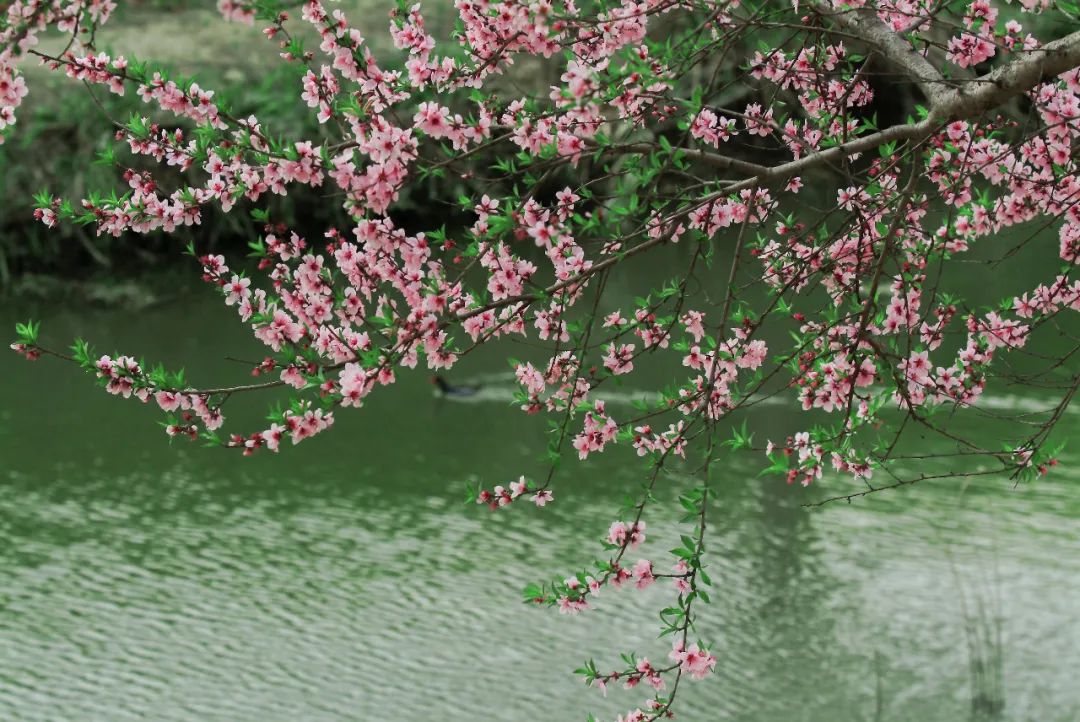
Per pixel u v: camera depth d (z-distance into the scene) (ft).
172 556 62.03
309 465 69.97
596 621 57.47
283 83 94.79
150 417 76.28
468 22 21.88
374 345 21.72
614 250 21.35
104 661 54.19
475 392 76.79
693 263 21.26
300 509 65.92
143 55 99.30
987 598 56.34
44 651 54.95
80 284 93.09
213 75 96.89
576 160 19.49
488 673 53.78
